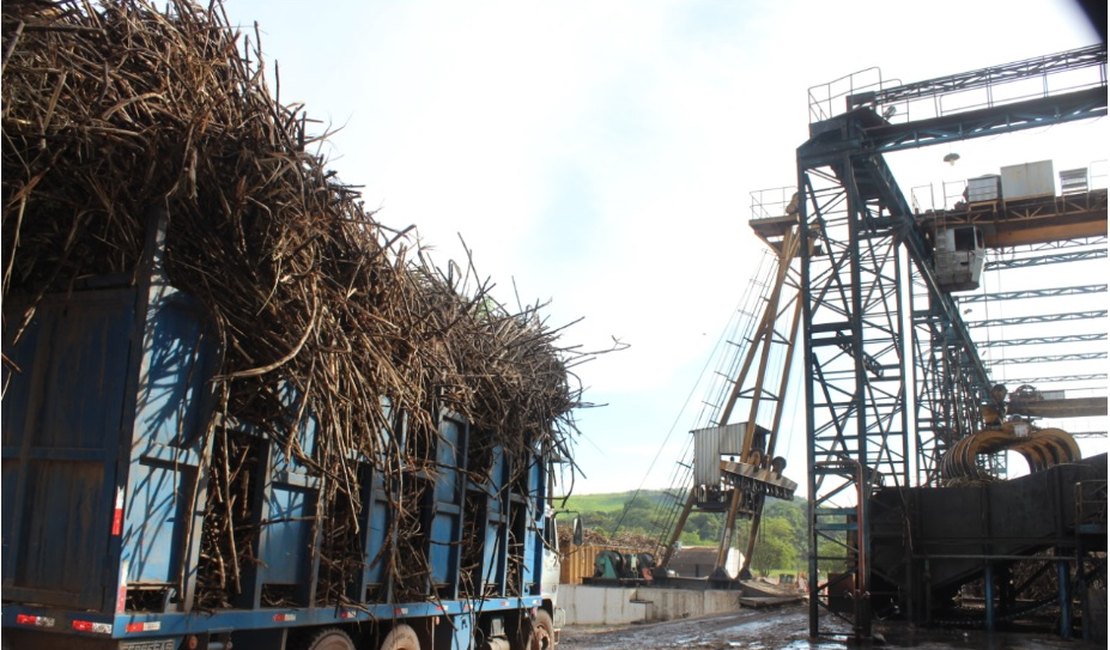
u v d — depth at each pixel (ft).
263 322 20.12
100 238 18.92
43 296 19.26
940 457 90.68
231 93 19.84
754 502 118.32
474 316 29.66
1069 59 56.03
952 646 50.57
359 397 21.79
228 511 19.71
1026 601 78.95
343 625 24.75
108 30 18.26
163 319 18.69
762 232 123.44
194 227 19.30
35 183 16.71
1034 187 78.59
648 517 269.44
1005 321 124.77
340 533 23.72
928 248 84.58
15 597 17.94
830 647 51.67
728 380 128.36
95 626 17.06
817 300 61.62
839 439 59.36
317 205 21.26
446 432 28.76
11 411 18.94
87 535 17.63
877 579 68.44
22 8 17.11
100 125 17.17
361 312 22.06
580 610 90.89
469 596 30.94
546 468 37.91
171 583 18.47
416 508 27.20
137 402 17.87
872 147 59.88
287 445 20.27
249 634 21.07
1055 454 68.03
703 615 93.76
